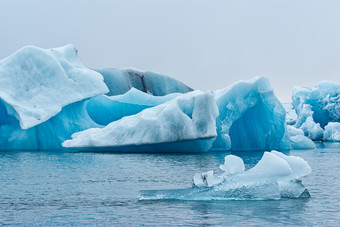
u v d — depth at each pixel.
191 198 16.06
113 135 43.72
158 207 14.66
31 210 14.62
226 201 15.48
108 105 61.94
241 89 46.62
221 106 46.22
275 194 15.67
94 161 34.34
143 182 21.78
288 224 12.08
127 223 12.55
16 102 48.94
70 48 58.12
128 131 43.09
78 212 14.17
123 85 76.38
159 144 42.72
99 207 14.97
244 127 49.03
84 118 54.31
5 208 15.02
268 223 12.20
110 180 22.69
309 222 12.30
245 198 15.75
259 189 15.75
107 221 12.84
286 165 15.92
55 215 13.76
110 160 35.19
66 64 54.78
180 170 27.34
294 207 14.27
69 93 51.94
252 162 32.19
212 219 12.73
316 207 14.24
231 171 16.73
